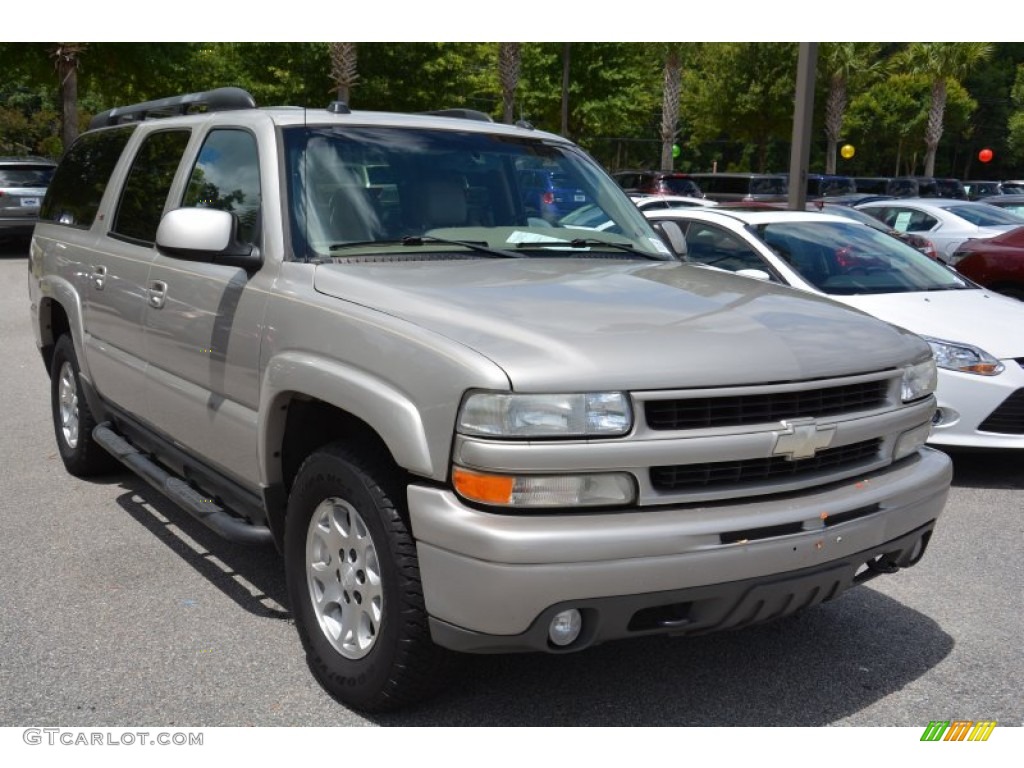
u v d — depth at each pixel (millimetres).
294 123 4270
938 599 4672
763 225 7902
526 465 2908
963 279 7793
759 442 3135
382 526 3219
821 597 3344
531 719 3516
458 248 4133
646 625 3096
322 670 3613
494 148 4660
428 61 29297
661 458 3002
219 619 4277
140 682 3736
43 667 3838
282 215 3967
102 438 5387
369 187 4191
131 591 4555
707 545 3023
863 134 52375
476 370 2955
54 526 5383
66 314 5953
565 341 3068
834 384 3330
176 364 4504
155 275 4676
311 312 3582
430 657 3248
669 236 4922
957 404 6414
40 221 6633
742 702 3672
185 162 4789
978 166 65812
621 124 36938
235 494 4168
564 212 4648
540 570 2887
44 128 46969
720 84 40125
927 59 41375
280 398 3693
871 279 7426
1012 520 5859
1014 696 3762
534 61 34750
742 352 3197
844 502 3307
